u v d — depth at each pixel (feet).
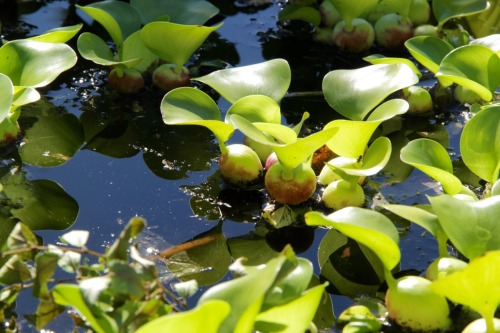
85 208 4.05
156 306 3.58
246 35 4.81
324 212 4.06
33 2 4.95
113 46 4.72
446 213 3.75
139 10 4.59
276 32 4.83
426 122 4.39
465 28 4.82
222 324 3.52
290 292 3.65
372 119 4.00
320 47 4.75
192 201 4.08
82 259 3.89
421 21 4.79
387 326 3.75
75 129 4.34
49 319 3.71
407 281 3.75
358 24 4.68
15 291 3.71
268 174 4.06
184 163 4.22
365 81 4.11
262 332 3.59
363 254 3.95
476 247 3.72
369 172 3.89
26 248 3.66
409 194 4.11
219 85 4.15
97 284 3.53
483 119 3.97
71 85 4.52
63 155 4.24
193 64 4.63
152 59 4.52
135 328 3.59
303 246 3.97
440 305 3.73
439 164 3.95
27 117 4.37
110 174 4.17
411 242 3.97
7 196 4.08
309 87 4.56
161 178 4.16
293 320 3.60
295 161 3.98
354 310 3.76
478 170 3.97
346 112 4.08
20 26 4.79
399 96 4.48
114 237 3.97
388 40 4.70
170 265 3.89
